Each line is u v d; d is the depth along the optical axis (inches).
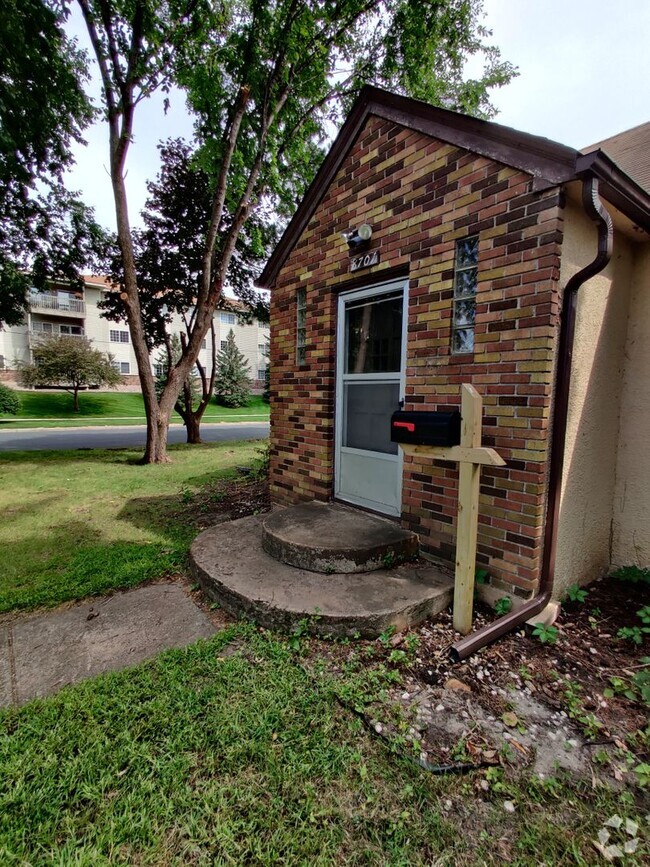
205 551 132.9
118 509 210.4
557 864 51.0
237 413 1089.4
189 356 363.3
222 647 93.0
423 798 59.1
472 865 50.7
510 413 102.6
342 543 119.1
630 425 129.4
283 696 77.6
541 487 99.4
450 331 115.6
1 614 109.3
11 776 60.3
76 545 159.3
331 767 63.3
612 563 135.5
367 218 140.1
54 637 98.1
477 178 106.9
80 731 68.7
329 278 156.9
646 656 92.1
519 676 85.7
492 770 63.2
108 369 946.7
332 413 161.2
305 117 320.2
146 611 110.0
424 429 100.8
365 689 80.2
